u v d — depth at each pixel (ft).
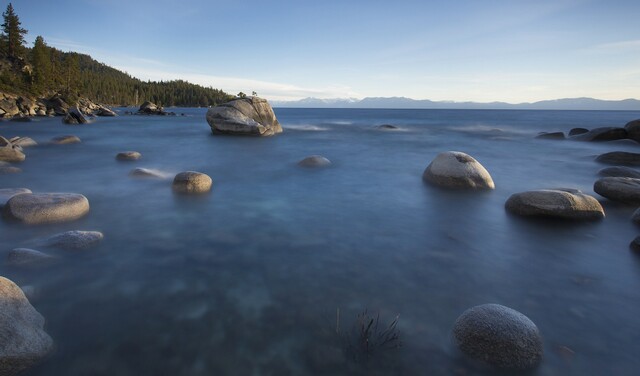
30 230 23.79
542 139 100.32
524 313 15.81
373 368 12.43
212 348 13.35
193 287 17.53
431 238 24.68
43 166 48.93
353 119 250.37
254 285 17.85
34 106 212.02
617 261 21.34
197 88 647.97
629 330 14.75
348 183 42.09
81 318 14.85
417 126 169.78
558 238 24.75
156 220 27.25
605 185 33.81
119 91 500.74
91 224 25.80
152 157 59.72
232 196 35.17
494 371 12.28
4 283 13.47
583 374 12.31
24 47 279.90
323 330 14.40
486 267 20.30
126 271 18.90
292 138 97.19
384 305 16.24
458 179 38.29
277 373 12.25
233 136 97.71
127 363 12.55
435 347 13.43
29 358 12.02
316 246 22.95
